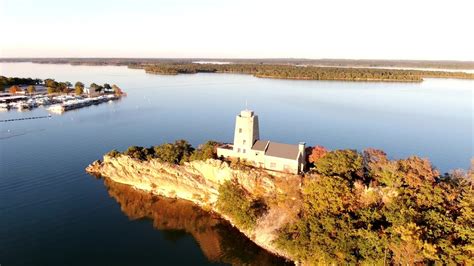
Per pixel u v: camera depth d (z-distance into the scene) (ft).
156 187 386.11
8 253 269.85
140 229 313.94
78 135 620.08
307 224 269.64
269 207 316.40
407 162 301.22
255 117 363.97
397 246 234.79
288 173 332.19
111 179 416.05
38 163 466.29
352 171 311.47
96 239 295.48
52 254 271.49
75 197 369.71
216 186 359.46
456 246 228.22
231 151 368.27
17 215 327.88
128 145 556.51
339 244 248.32
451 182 290.35
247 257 277.23
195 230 314.96
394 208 263.29
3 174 424.87
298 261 264.52
